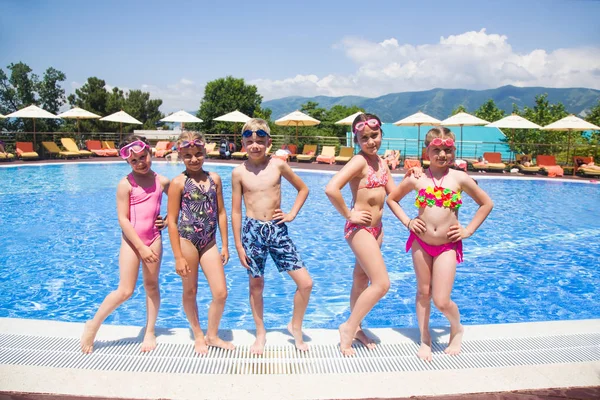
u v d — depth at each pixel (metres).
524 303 5.49
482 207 3.16
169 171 18.38
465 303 5.49
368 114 3.17
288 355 3.08
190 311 3.14
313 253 7.60
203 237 3.12
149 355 3.04
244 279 6.25
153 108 51.78
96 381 2.69
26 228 8.91
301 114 24.95
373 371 2.86
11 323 3.51
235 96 44.50
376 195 3.14
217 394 2.58
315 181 16.45
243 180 3.16
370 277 3.05
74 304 5.36
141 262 3.19
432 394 2.60
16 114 22.59
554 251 7.80
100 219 9.74
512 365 2.93
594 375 2.82
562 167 19.92
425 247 3.13
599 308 5.36
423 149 20.45
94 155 24.88
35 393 2.55
